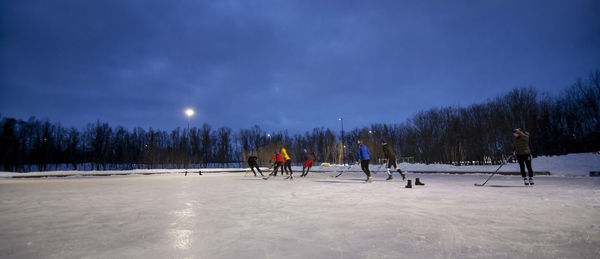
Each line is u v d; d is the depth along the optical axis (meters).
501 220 3.89
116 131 63.19
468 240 2.96
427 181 11.32
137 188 10.46
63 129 60.09
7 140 50.75
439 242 2.91
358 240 3.02
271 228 3.62
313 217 4.28
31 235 3.44
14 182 16.45
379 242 2.94
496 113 28.25
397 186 9.25
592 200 5.53
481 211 4.56
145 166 61.91
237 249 2.78
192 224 3.93
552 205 5.02
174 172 30.80
